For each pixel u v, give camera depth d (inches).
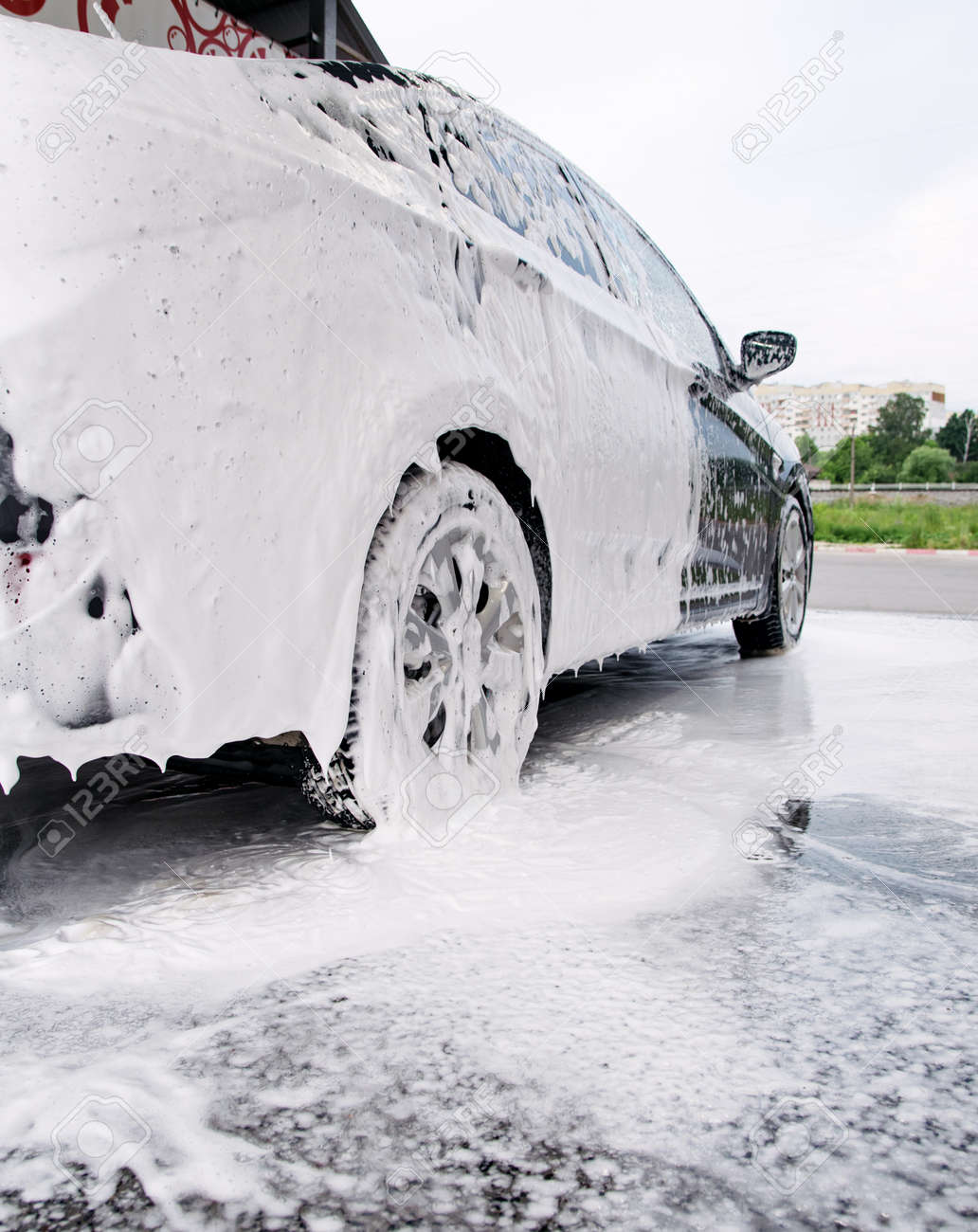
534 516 82.8
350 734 63.4
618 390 100.3
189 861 66.9
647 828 76.0
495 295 79.7
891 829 79.6
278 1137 37.6
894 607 278.4
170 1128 37.9
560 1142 37.8
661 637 120.0
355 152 68.3
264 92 62.4
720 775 95.3
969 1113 40.3
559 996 49.4
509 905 60.6
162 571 49.0
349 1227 33.1
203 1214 33.5
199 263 51.0
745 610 159.5
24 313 44.8
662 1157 37.1
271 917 57.7
